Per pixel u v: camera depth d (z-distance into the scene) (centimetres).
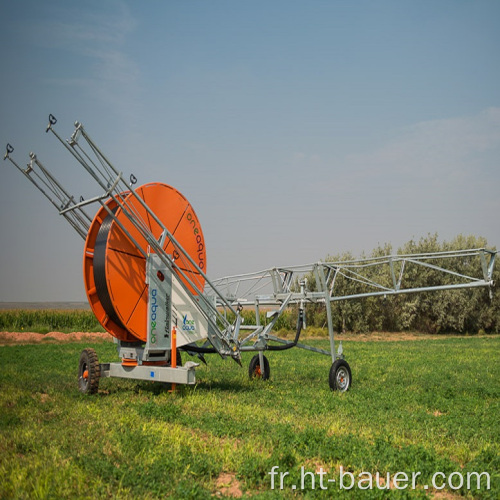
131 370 1349
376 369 2070
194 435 895
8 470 702
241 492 679
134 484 664
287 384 1598
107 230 1301
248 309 4897
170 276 1359
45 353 2569
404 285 5494
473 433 1005
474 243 5681
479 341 4372
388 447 833
